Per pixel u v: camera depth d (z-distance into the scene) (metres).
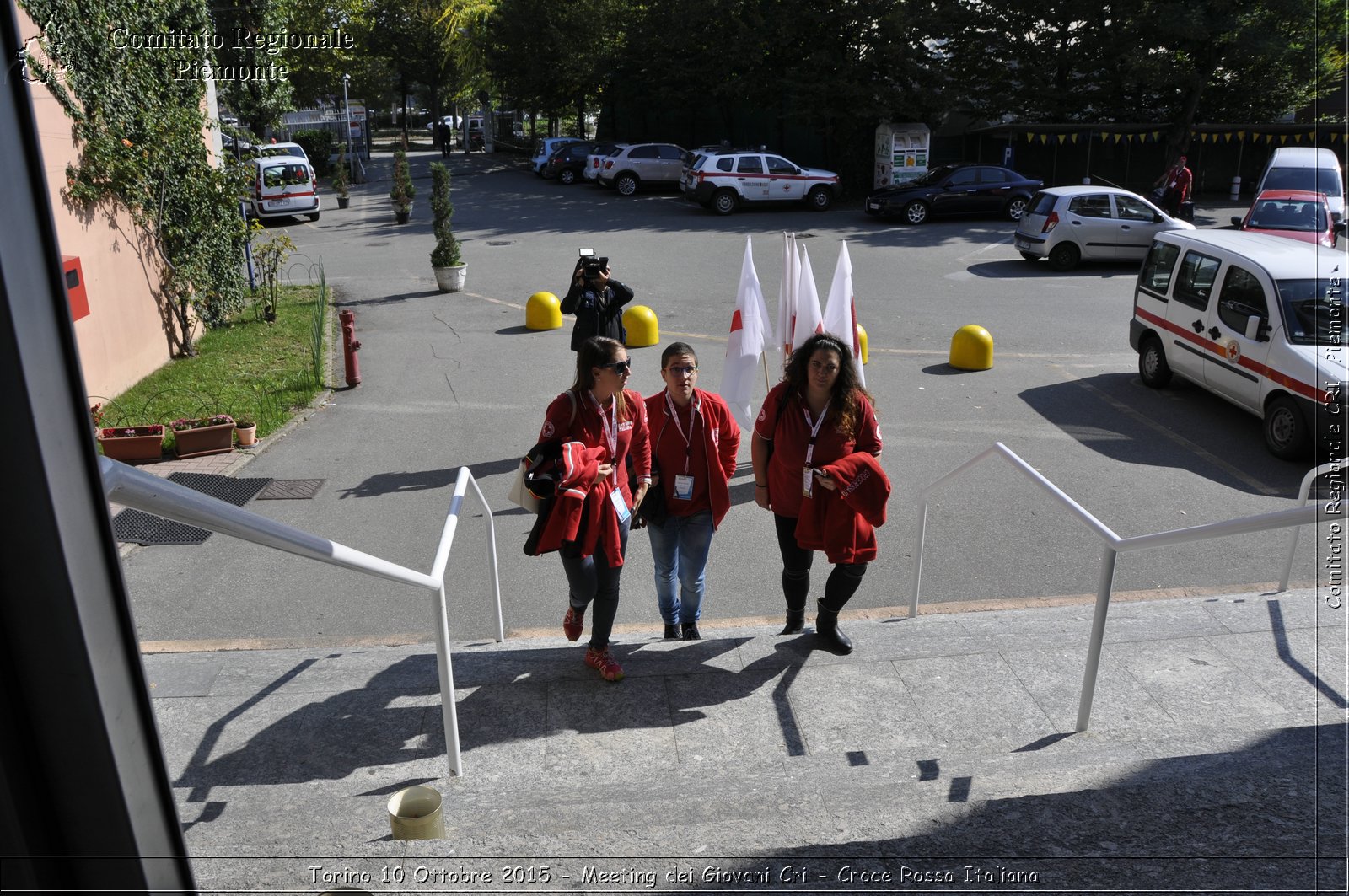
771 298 18.39
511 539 8.22
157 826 1.27
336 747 4.48
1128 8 31.19
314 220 29.95
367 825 3.43
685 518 5.57
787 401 5.07
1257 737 3.74
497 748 4.45
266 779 4.21
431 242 25.14
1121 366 13.76
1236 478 9.55
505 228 27.56
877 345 15.02
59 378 1.10
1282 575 6.53
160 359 13.38
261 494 9.15
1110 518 8.56
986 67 33.47
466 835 3.16
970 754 4.30
